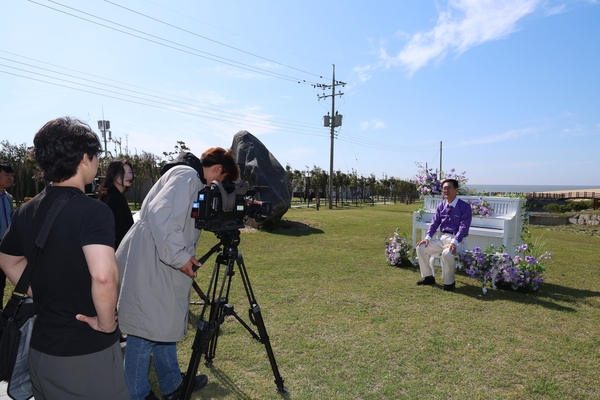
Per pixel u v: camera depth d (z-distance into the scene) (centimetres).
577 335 388
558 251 926
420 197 727
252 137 1242
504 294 531
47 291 151
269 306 462
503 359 334
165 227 216
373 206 3341
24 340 165
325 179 3094
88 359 154
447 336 380
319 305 467
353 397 274
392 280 593
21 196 2083
